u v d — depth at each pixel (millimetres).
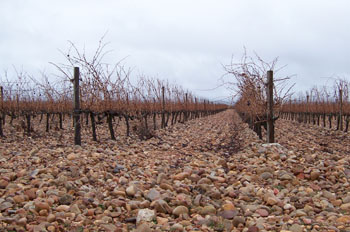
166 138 12906
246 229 3623
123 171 6176
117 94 11930
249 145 9922
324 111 21781
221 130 17484
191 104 27781
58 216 3879
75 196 4680
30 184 5055
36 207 4004
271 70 8891
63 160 6512
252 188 5117
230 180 5719
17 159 6887
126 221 3947
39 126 16547
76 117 9602
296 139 13047
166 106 18969
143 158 7918
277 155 6777
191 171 6195
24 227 3561
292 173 5734
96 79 10648
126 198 4699
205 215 4184
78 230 3588
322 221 3715
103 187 5211
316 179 5492
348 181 5367
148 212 4000
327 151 9742
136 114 14062
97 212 4176
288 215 4059
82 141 10820
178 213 4156
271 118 8867
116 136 12672
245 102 13680
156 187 5230
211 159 7941
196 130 17250
